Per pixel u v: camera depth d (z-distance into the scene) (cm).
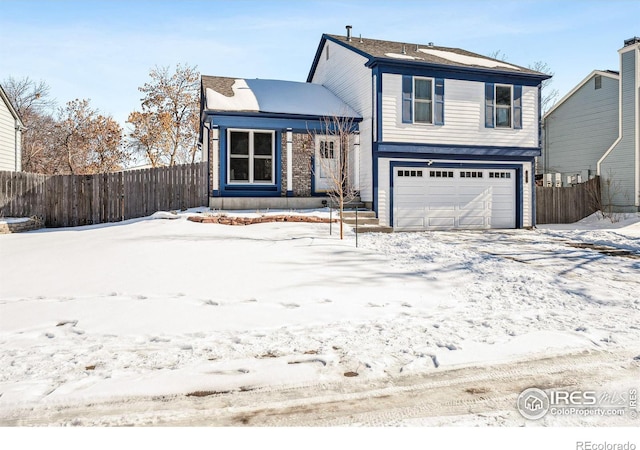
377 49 1745
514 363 446
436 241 1247
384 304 654
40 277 785
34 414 345
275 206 1570
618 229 1725
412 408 356
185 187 1628
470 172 1705
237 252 979
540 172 2872
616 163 2133
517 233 1552
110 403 362
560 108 2705
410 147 1589
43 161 3719
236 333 532
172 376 411
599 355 468
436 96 1630
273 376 413
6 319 575
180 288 718
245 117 1550
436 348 484
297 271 834
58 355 461
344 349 481
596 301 682
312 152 1638
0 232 1488
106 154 3559
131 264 868
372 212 1554
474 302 676
